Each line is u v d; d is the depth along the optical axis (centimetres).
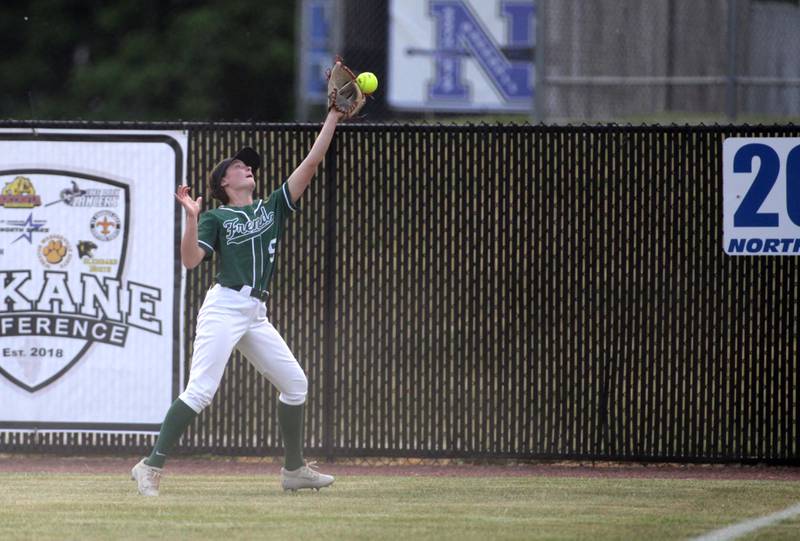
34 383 3183
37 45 11869
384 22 6294
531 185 3133
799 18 5172
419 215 3153
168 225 3166
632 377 3139
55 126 3156
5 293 3173
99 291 3173
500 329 3153
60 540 2228
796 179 3086
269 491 2753
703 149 3100
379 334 3170
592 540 2247
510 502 2622
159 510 2502
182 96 11006
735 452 3123
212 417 3192
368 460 3241
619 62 5206
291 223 3170
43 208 3170
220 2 11375
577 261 3136
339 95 2711
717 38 5112
